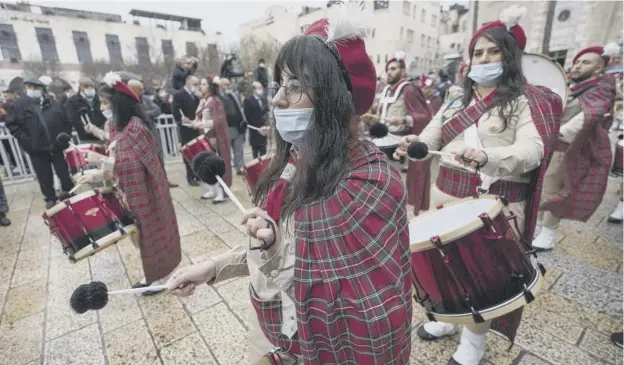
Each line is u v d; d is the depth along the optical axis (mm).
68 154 3941
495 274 1332
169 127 6859
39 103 4473
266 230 806
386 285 765
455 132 1796
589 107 2752
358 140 852
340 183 787
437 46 37250
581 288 2447
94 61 30094
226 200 4703
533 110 1583
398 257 792
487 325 1692
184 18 36188
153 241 2455
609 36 17641
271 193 946
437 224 1511
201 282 1049
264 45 22062
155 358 1989
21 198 5035
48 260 3139
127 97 2416
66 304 2484
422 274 1408
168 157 6949
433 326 2037
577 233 3311
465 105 1890
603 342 1964
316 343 804
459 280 1333
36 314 2383
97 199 2230
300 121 825
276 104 842
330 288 753
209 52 25953
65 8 29156
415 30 32188
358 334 757
